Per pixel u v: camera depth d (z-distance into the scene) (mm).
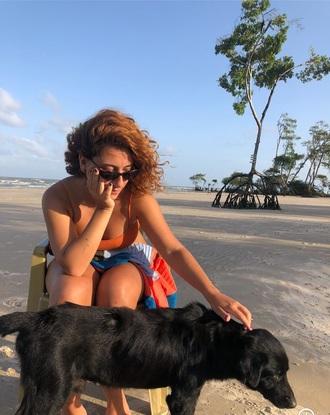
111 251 1148
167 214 5672
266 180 8812
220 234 3889
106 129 1000
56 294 1045
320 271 2590
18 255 2656
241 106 9273
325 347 1545
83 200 1112
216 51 9320
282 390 970
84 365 925
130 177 1061
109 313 958
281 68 9242
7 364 1330
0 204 6246
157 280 1175
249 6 8844
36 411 881
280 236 4016
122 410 1087
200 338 970
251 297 1981
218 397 1214
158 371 958
